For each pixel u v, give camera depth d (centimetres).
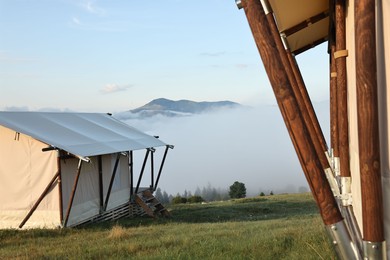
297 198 2730
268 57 289
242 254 612
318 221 962
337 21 538
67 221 1420
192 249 704
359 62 267
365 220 272
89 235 1204
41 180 1413
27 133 1386
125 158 1978
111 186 1673
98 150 1494
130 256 730
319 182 293
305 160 294
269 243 667
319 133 762
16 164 1426
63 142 1426
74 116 1961
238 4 314
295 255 553
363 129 268
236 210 2150
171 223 1616
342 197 538
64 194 1433
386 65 289
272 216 1884
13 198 1425
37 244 1074
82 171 1562
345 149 548
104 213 1702
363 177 270
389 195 296
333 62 732
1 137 1436
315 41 923
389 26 282
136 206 2002
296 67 765
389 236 293
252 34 294
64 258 771
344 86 538
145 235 1051
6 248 1036
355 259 288
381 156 304
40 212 1417
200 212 2103
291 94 290
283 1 606
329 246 535
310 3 659
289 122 292
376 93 266
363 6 265
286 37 761
